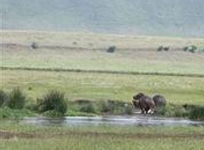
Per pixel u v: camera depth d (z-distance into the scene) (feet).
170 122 322.96
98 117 335.47
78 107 357.41
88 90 488.44
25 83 532.32
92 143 203.92
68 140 211.61
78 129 256.52
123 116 350.64
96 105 371.15
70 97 420.36
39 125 270.26
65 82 563.48
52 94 341.41
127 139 223.10
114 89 515.91
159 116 363.15
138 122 315.78
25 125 264.93
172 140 226.17
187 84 613.93
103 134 242.17
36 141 205.77
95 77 648.79
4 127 252.42
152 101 376.68
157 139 227.81
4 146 190.49
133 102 382.63
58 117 323.37
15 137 219.00
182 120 339.98
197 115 352.49
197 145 209.26
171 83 619.26
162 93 505.66
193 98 470.80
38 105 338.13
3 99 336.08
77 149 188.14
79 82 572.10
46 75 634.43
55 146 192.95
